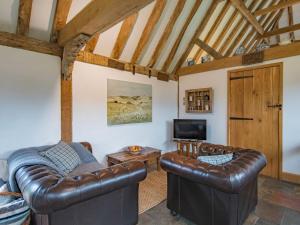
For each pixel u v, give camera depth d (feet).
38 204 4.38
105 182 5.43
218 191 5.93
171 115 17.34
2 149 8.66
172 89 17.38
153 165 14.65
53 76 10.16
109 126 12.72
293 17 20.29
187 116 17.11
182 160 6.91
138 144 14.60
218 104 14.89
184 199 7.02
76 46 8.77
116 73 13.08
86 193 5.01
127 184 6.07
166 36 13.73
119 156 11.90
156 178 12.01
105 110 12.47
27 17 8.67
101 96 12.25
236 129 13.93
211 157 7.30
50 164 6.69
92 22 7.06
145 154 12.34
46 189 4.54
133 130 14.25
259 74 12.77
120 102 13.30
